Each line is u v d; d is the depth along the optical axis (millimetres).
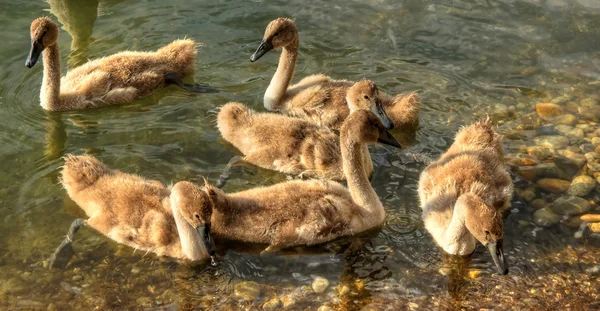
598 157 4258
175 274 3961
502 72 4578
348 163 4043
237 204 4016
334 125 4406
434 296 3914
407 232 4070
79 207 4113
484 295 3916
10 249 4004
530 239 4043
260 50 4430
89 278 3943
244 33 4746
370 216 4062
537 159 4262
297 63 4637
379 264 3990
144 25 4773
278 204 4016
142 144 4316
